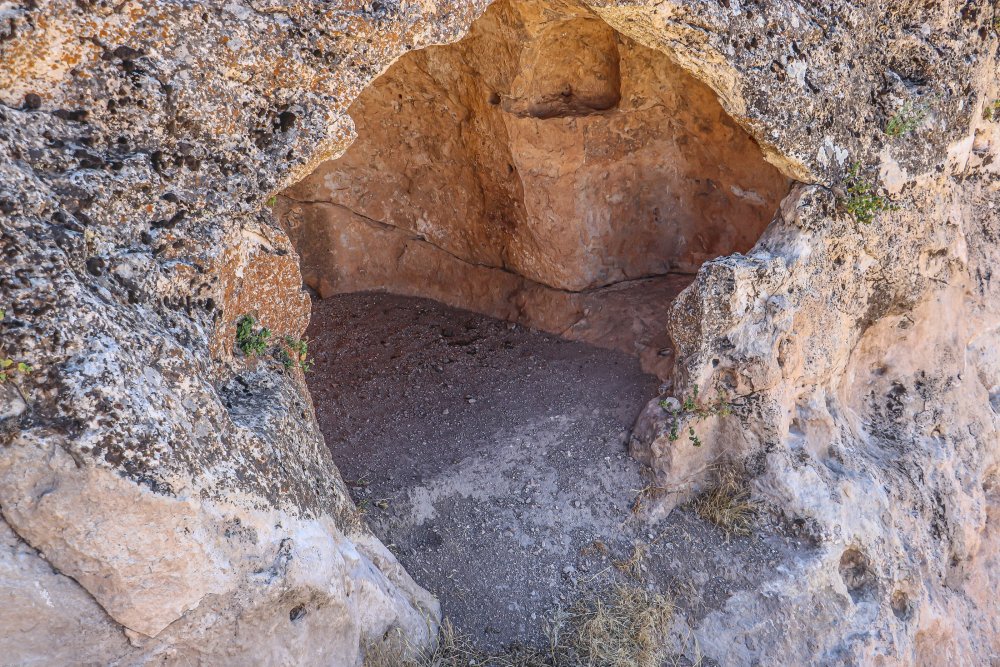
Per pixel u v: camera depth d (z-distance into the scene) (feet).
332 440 16.31
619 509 15.42
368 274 21.97
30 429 7.76
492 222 19.54
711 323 14.74
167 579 8.53
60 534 7.98
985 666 18.44
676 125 17.80
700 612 14.57
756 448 15.48
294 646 10.05
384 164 20.65
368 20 9.93
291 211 21.30
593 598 14.35
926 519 17.43
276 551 9.67
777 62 13.25
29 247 7.86
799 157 14.05
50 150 8.41
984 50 15.92
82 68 8.51
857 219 15.16
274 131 10.06
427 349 19.21
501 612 14.02
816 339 15.69
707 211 18.38
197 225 9.68
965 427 18.83
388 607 12.02
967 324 19.07
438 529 14.75
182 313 9.55
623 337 18.02
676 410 15.35
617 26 12.76
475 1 10.89
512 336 19.42
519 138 17.17
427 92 18.51
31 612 8.12
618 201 18.69
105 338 8.16
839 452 16.37
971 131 16.43
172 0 8.86
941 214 16.60
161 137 9.21
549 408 16.96
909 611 16.11
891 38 14.80
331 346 19.57
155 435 8.27
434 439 16.38
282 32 9.62
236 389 10.58
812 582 14.79
